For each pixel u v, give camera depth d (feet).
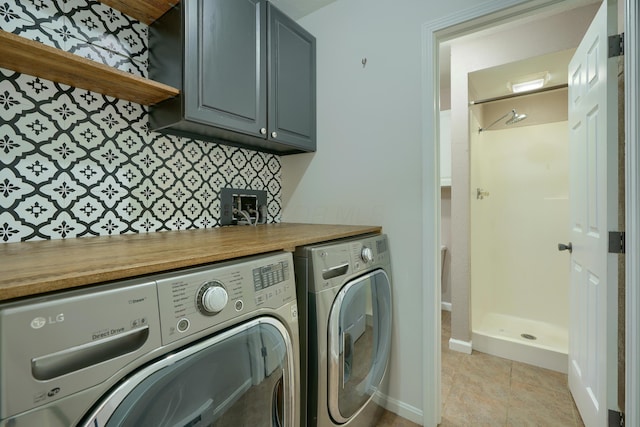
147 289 1.87
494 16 4.33
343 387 3.67
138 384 1.77
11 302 1.42
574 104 5.26
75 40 3.52
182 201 4.73
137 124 4.14
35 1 3.25
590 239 4.50
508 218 9.06
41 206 3.33
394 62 5.12
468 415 5.12
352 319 3.91
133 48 4.01
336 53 5.79
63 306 1.52
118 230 3.98
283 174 6.63
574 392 5.37
